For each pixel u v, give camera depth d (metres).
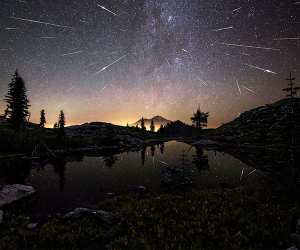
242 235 10.94
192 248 10.14
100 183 24.56
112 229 12.18
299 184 18.23
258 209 14.39
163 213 14.41
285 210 14.09
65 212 15.91
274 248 10.09
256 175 26.95
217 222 12.69
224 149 61.50
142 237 11.16
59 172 30.47
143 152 56.94
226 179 26.08
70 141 63.69
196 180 25.81
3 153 44.78
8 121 60.59
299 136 24.27
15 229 12.73
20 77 62.00
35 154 46.53
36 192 20.89
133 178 27.05
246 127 94.81
